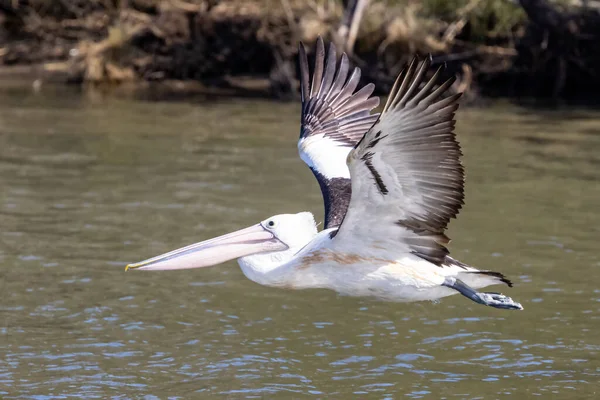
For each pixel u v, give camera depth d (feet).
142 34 97.55
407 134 23.75
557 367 33.19
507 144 68.85
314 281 28.55
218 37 96.63
